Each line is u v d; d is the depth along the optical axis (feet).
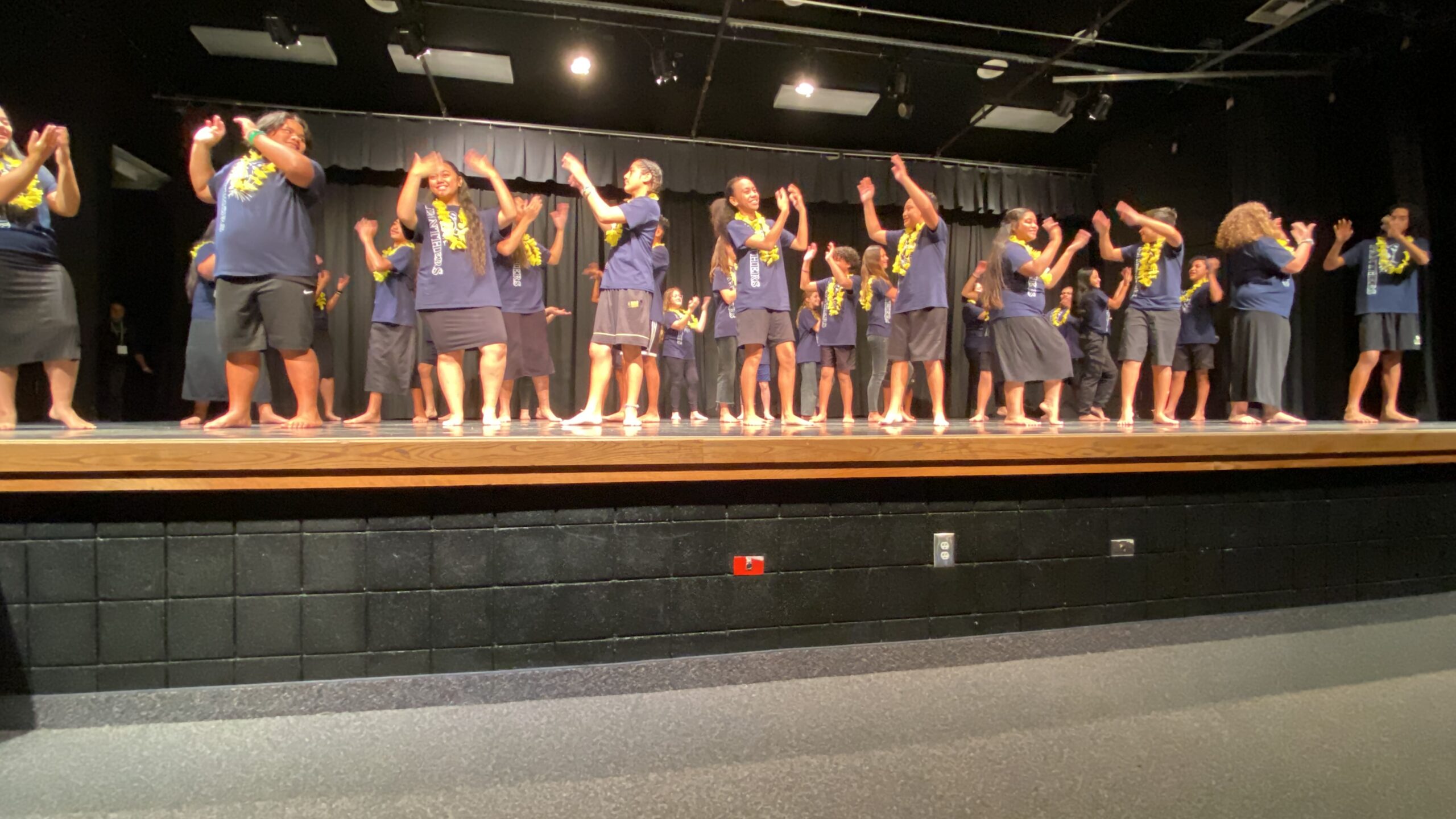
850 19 18.51
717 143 25.54
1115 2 17.72
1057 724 5.92
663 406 26.94
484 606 6.40
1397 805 4.67
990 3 17.84
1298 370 21.72
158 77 20.85
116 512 5.87
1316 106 20.94
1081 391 22.07
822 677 6.97
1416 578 9.39
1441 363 19.30
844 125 24.66
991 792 4.82
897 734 5.70
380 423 14.99
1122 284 17.72
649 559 6.72
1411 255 15.57
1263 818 4.52
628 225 11.25
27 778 4.97
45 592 5.79
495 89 21.98
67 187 9.57
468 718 5.98
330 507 6.16
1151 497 8.23
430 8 18.03
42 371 16.38
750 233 12.50
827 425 12.80
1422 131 19.24
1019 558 7.74
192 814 4.52
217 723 5.87
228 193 9.59
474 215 11.16
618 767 5.16
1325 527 8.96
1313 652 7.77
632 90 22.06
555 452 6.36
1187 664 7.38
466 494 6.38
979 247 29.99
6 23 15.46
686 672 6.68
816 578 7.13
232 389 9.93
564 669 6.47
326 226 24.77
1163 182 24.88
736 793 4.79
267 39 19.07
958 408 29.91
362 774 5.06
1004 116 23.93
